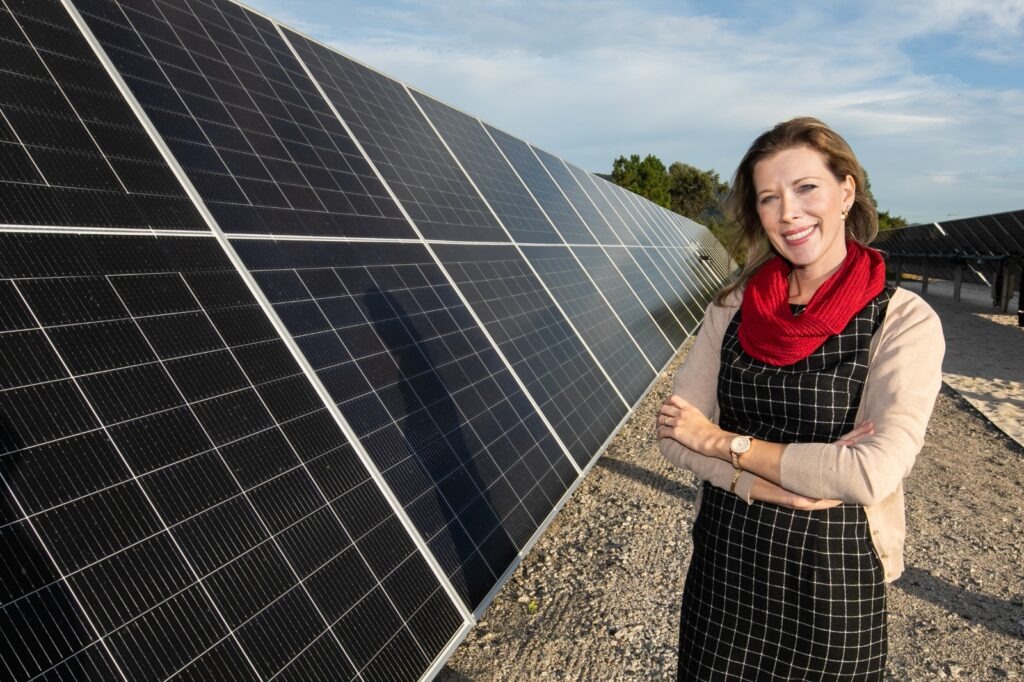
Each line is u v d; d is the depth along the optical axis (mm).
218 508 3504
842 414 2525
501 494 5637
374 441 4727
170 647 2975
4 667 2496
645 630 5938
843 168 2520
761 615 2650
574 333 9398
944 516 8836
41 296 3400
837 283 2566
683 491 9047
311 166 6336
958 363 20031
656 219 25344
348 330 5230
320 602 3686
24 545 2754
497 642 5746
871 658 2617
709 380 2967
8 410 2988
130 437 3348
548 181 14555
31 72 4207
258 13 7441
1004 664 5770
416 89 10797
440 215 8172
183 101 5305
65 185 3895
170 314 3951
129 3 5480
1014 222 27406
